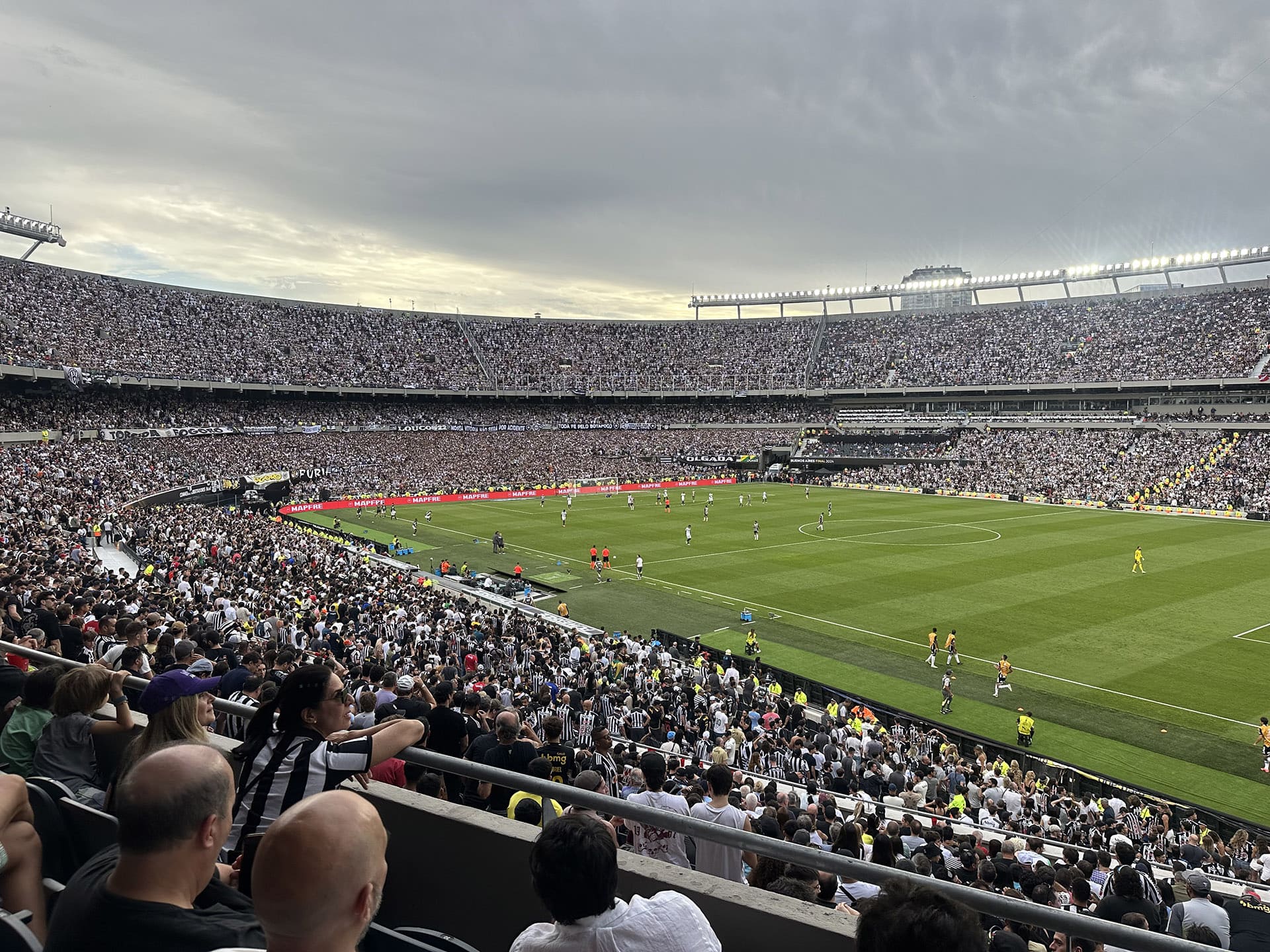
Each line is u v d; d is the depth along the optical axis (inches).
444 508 3410.4
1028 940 335.9
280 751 195.8
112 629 608.1
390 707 375.9
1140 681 1306.6
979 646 1491.1
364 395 4503.0
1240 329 3927.2
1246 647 1459.2
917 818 643.5
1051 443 4045.3
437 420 4626.0
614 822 343.9
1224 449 3518.7
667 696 1062.4
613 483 4089.6
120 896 131.3
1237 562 2192.4
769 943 162.9
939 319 5059.1
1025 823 748.6
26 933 150.1
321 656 711.7
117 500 2190.0
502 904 190.1
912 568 2151.8
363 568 1813.5
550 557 2362.2
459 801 332.5
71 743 260.5
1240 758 1046.4
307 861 106.9
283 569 1615.4
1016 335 4667.8
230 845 202.7
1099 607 1733.5
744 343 5383.9
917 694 1274.6
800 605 1795.0
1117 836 637.3
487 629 1294.3
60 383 3159.5
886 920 115.9
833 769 858.8
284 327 4347.9
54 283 3447.3
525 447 4488.2
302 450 3804.1
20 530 1493.6
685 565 2234.3
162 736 205.9
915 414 4707.2
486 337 5113.2
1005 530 2783.0
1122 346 4222.4
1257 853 745.6
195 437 3479.3
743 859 343.9
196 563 1478.8
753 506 3476.9
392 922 205.6
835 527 2869.1
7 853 172.6
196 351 3774.6
